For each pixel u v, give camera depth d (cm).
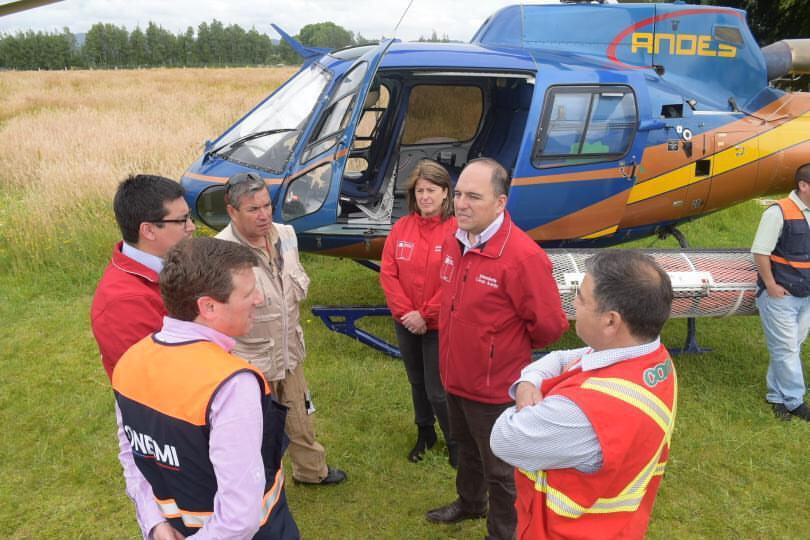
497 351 232
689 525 290
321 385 411
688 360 448
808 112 481
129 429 146
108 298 192
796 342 367
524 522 156
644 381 138
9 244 617
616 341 142
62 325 499
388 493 310
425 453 336
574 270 394
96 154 941
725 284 394
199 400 134
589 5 461
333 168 402
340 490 311
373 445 347
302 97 439
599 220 438
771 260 359
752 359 450
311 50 488
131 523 292
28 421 369
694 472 326
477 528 284
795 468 327
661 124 431
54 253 613
